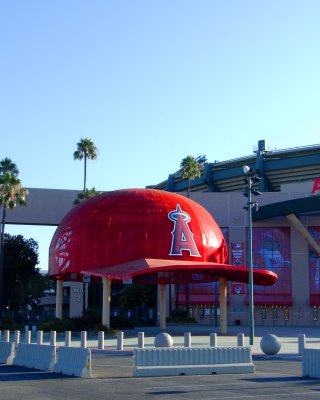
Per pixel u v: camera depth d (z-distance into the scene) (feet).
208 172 335.88
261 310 250.16
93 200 156.15
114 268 141.08
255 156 317.63
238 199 257.75
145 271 132.16
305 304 247.50
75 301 258.37
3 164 220.84
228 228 255.91
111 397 47.83
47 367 71.36
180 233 148.05
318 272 250.16
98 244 145.18
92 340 128.36
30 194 267.39
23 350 79.15
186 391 51.80
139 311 249.55
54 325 148.77
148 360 65.87
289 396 48.39
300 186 267.18
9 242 262.67
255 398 47.11
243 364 69.15
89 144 250.57
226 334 153.79
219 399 46.52
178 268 134.62
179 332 160.45
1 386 55.36
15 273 262.26
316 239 253.44
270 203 259.39
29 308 315.17
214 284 253.65
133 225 146.20
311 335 157.48
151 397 47.78
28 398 47.19
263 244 254.88
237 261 252.62
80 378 62.75
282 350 103.14
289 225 254.27
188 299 239.71
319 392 51.11
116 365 78.59
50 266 158.10
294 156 308.60
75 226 151.02
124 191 155.84
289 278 251.60
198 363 68.18
